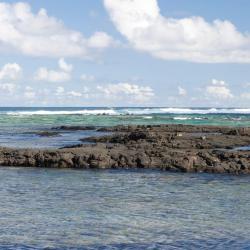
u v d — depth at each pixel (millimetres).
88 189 27047
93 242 17469
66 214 21297
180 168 33594
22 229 18953
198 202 23891
